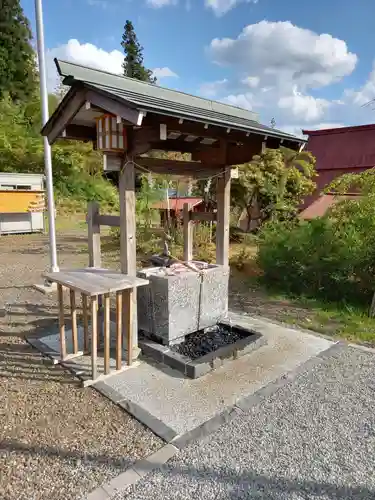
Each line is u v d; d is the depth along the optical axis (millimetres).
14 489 1719
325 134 11883
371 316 4223
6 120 17438
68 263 7535
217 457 1948
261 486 1757
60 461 1905
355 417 2328
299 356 3225
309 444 2066
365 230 4719
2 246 9625
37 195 11844
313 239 5078
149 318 3383
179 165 3449
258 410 2393
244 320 4172
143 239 8859
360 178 5141
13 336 3658
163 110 2305
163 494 1696
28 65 22375
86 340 3201
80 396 2549
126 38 26516
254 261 6840
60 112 2965
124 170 2889
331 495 1711
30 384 2713
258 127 3258
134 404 2436
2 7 21312
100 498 1667
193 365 2822
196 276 3385
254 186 8711
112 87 2676
